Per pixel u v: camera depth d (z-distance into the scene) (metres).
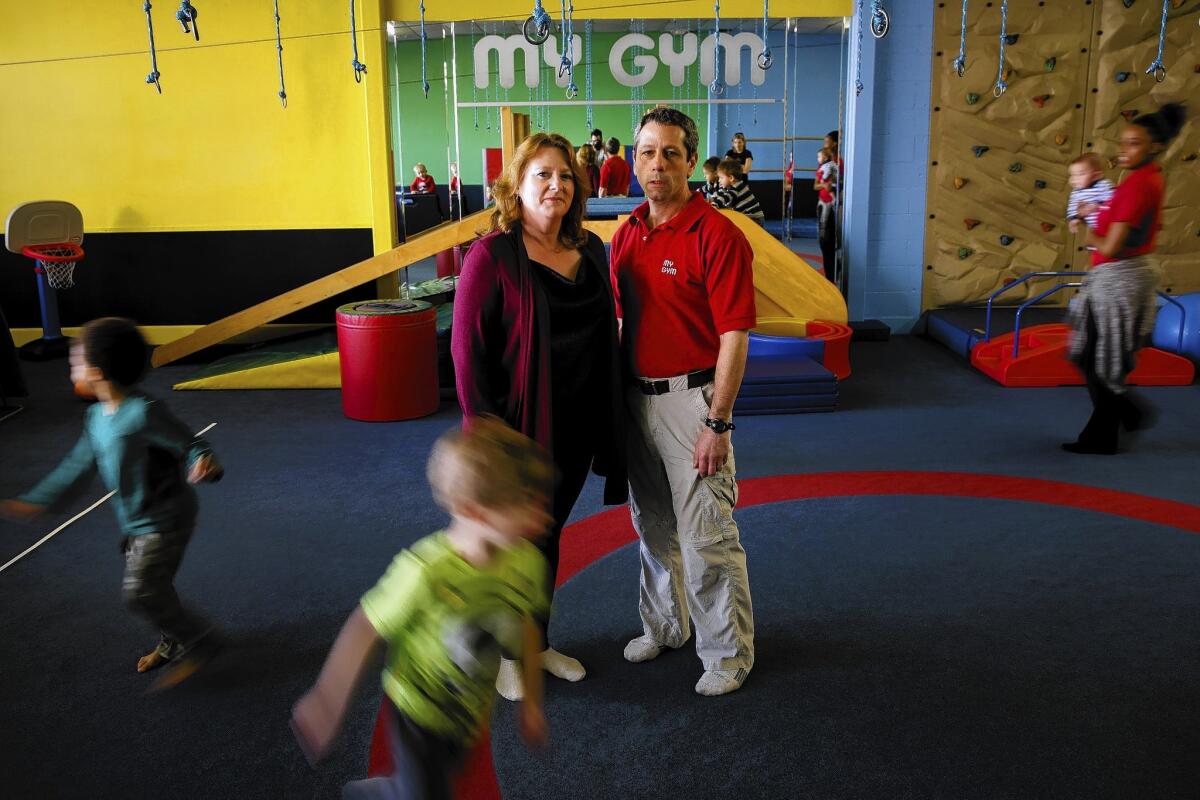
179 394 6.75
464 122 14.74
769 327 7.15
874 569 3.66
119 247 8.25
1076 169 5.09
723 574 2.75
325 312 8.41
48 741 2.63
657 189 2.56
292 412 6.21
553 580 2.76
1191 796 2.30
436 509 4.41
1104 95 8.06
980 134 8.20
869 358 7.55
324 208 8.20
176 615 2.87
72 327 8.38
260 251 8.27
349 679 1.53
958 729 2.60
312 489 4.71
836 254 8.66
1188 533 3.93
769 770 2.45
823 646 3.07
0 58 7.96
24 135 8.08
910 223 8.38
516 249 2.49
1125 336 4.73
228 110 8.04
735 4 8.08
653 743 2.57
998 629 3.16
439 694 1.56
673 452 2.69
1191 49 7.95
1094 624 3.18
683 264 2.57
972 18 7.97
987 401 6.16
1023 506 4.28
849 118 8.22
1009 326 7.66
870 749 2.52
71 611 3.43
